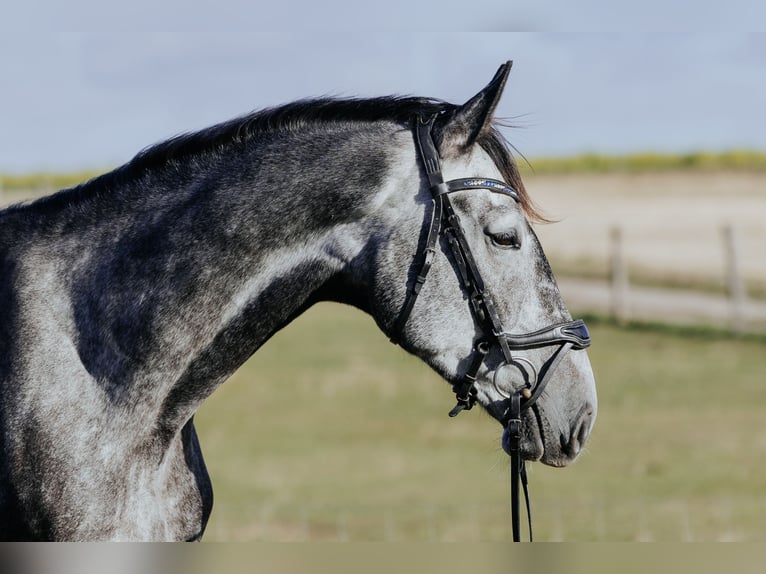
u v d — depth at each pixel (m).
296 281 7.16
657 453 24.34
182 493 7.38
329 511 19.81
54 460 6.72
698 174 73.69
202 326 7.04
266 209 7.09
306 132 7.31
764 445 25.02
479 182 7.10
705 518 18.12
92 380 6.94
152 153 7.37
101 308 7.06
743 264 51.28
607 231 59.16
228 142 7.35
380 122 7.36
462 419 29.06
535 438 7.14
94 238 7.24
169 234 7.11
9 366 6.88
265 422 28.94
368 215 7.11
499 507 19.64
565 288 47.19
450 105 7.51
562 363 7.15
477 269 7.00
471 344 7.03
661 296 45.66
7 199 49.09
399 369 34.75
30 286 7.09
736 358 35.41
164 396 7.06
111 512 6.81
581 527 17.41
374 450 25.81
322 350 37.62
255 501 20.94
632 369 34.03
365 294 7.22
